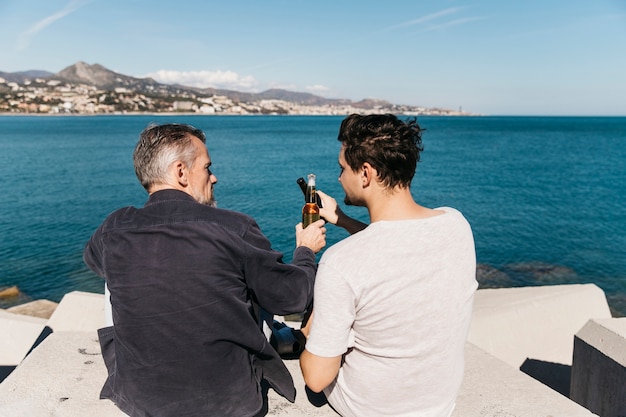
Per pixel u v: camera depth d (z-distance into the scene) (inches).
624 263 578.2
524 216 856.3
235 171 1502.2
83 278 525.3
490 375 106.9
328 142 2925.7
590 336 139.4
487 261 594.9
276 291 77.5
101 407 92.2
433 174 1465.3
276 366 89.0
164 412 77.9
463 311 70.6
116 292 76.1
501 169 1588.3
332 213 101.7
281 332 108.0
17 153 2039.9
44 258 596.1
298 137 3457.2
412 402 74.2
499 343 209.5
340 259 67.1
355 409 78.5
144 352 76.1
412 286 66.6
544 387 101.6
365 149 67.8
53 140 2827.3
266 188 1160.2
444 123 7731.3
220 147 2491.4
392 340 69.8
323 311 67.9
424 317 67.9
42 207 930.1
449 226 69.4
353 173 71.4
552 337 218.4
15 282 514.3
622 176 1385.3
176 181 81.3
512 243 673.0
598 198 1029.2
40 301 398.6
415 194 1104.8
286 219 826.2
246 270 76.7
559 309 223.8
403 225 67.4
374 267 66.2
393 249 66.4
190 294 73.3
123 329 76.4
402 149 67.1
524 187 1200.2
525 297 229.9
